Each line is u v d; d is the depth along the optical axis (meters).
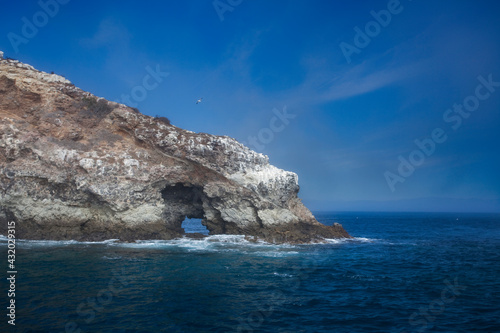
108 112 40.25
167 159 38.56
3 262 22.16
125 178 34.41
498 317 14.95
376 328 13.52
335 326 13.64
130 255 26.42
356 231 68.62
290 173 40.88
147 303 15.45
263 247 33.44
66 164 33.09
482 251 36.66
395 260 29.34
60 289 16.83
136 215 34.09
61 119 36.97
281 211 38.88
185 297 16.56
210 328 13.01
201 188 38.56
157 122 40.94
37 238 31.56
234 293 17.61
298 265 25.36
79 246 29.39
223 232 39.34
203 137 40.88
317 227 41.81
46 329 12.17
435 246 40.84
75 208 32.72
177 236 36.78
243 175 39.22
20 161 32.28
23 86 36.97
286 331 12.98
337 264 26.44
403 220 138.00
